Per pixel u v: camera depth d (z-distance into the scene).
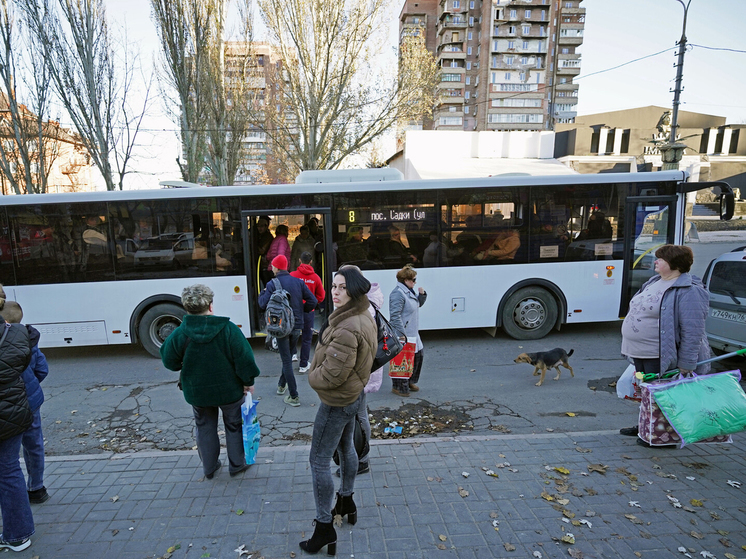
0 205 7.18
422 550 2.83
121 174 17.50
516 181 7.75
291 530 3.04
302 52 17.92
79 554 2.85
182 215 7.43
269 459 3.97
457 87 81.44
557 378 6.19
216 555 2.82
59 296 7.36
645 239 7.98
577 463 3.82
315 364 2.86
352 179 7.98
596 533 2.96
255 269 7.84
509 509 3.21
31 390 3.29
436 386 5.98
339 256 7.72
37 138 16.77
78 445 4.61
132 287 7.42
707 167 32.66
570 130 30.64
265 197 7.52
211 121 19.03
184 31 17.83
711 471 3.67
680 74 18.38
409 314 5.45
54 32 15.63
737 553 2.77
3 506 2.85
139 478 3.69
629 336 4.15
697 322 3.75
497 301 7.95
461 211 7.76
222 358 3.41
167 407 5.54
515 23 77.94
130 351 8.16
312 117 18.58
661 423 3.92
